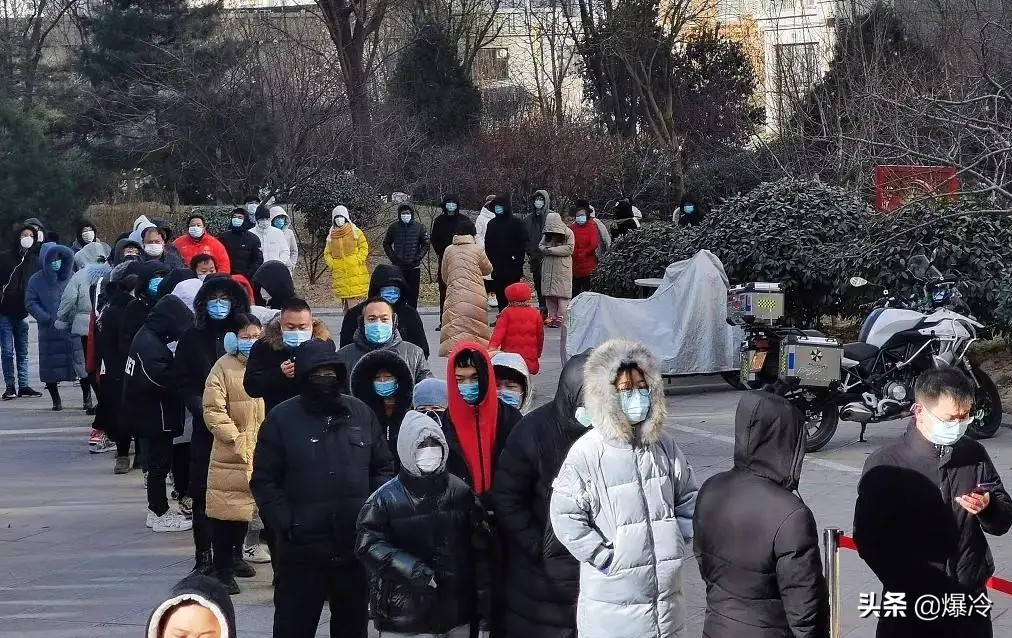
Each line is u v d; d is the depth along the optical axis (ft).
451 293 49.01
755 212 57.47
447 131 130.21
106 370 37.78
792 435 15.19
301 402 20.53
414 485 18.30
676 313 49.78
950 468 16.62
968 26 71.61
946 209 50.62
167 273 35.91
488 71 164.96
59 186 110.83
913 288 42.83
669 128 115.34
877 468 16.81
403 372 22.88
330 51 120.47
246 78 104.37
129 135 118.73
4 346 53.31
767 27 139.03
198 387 27.14
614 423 16.38
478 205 111.96
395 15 142.82
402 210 70.49
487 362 19.97
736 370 49.75
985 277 49.44
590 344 49.88
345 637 20.68
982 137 53.06
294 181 99.04
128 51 120.47
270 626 24.13
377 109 118.11
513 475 17.92
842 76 79.61
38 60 142.72
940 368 16.85
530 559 17.83
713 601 15.40
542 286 69.41
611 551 16.35
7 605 25.94
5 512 34.01
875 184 58.23
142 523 32.76
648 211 107.86
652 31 115.85
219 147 105.91
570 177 103.35
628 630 16.37
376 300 27.55
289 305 24.67
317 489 20.08
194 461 26.94
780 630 14.98
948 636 16.69
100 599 26.30
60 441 44.09
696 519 15.58
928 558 16.55
